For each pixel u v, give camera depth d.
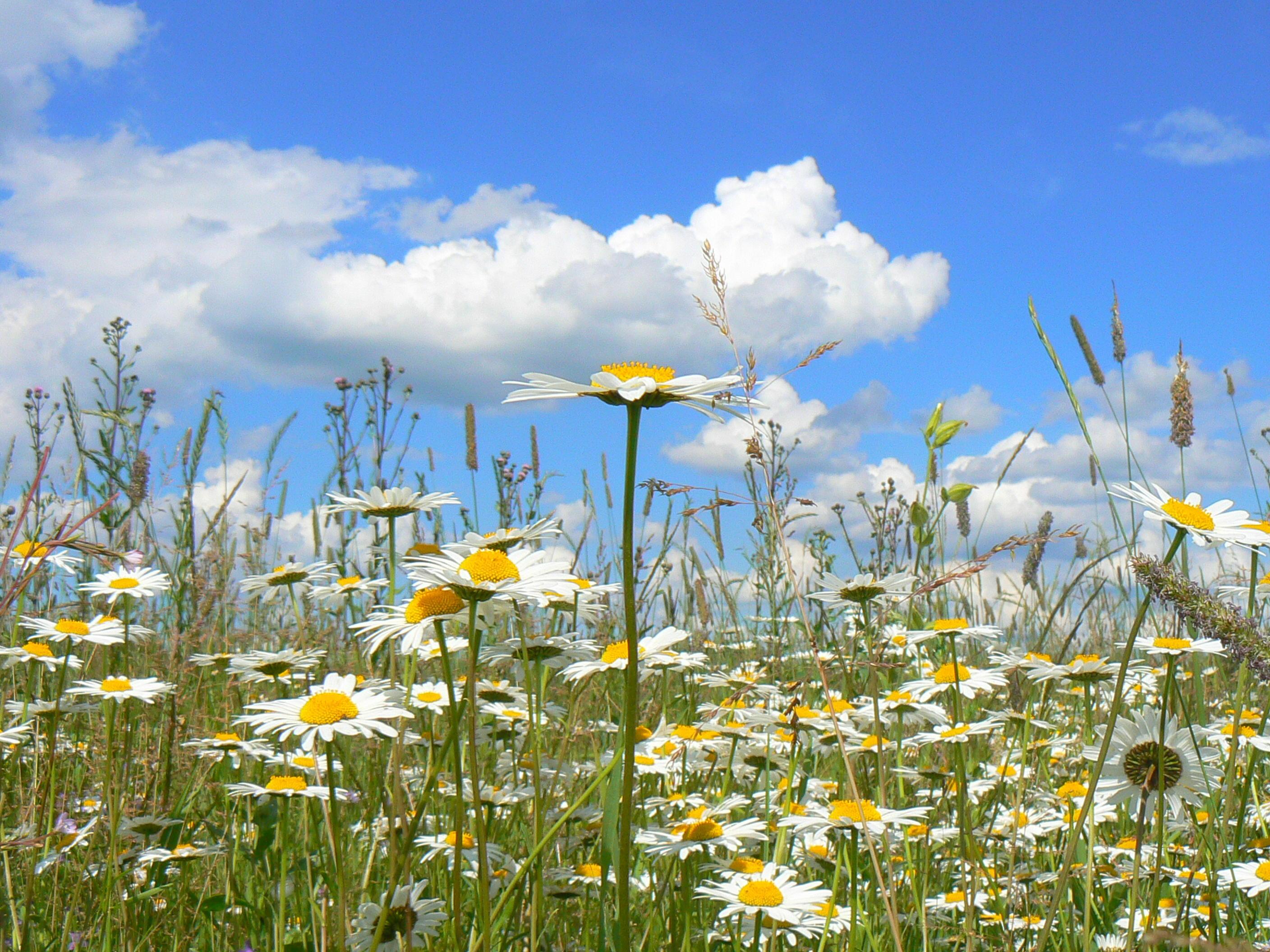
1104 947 0.45
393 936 0.39
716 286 0.35
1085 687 0.52
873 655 0.44
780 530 0.39
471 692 0.35
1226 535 0.37
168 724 0.52
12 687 0.58
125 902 0.43
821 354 0.34
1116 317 0.51
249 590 0.56
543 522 0.40
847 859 0.45
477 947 0.35
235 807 0.48
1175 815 0.46
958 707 0.48
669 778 0.54
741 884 0.42
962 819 0.45
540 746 0.49
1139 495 0.39
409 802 0.45
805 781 0.52
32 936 0.42
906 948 0.44
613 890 0.42
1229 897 0.43
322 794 0.43
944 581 0.40
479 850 0.34
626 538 0.32
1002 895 0.48
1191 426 0.49
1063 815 0.50
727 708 0.58
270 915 0.44
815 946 0.45
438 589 0.39
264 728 0.39
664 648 0.47
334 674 0.42
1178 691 0.41
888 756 0.53
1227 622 0.29
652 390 0.32
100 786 0.52
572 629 0.46
